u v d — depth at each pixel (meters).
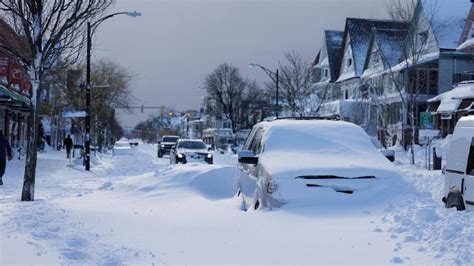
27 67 14.45
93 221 8.72
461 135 10.49
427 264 5.82
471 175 9.76
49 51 14.46
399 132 48.62
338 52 72.06
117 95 57.06
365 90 56.44
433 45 48.97
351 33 65.69
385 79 52.62
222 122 120.94
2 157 19.47
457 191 10.23
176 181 13.38
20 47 15.38
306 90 56.25
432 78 49.38
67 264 5.93
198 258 6.48
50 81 31.00
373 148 10.30
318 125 10.71
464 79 48.19
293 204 8.71
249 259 6.40
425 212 7.33
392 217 7.69
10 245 6.36
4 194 16.48
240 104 98.31
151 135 187.62
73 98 48.03
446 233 6.46
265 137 10.48
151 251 6.80
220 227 8.12
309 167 9.09
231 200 11.59
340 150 10.02
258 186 9.59
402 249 6.45
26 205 10.11
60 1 14.32
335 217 8.11
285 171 9.03
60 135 64.31
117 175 27.20
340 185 8.88
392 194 8.80
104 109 52.53
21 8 13.86
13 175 23.50
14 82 30.25
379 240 6.88
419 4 48.91
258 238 7.30
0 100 28.75
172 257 6.52
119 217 9.27
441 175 18.31
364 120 52.56
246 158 10.16
